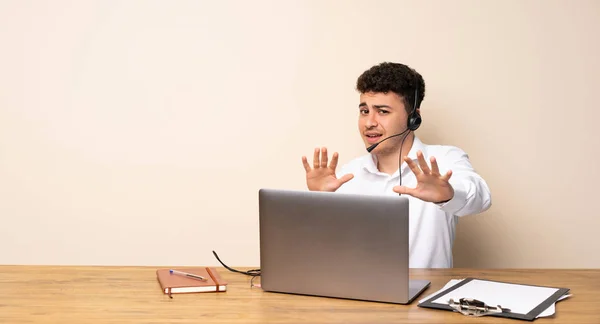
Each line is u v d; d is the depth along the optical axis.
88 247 3.05
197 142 3.00
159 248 3.04
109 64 2.98
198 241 3.04
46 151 3.02
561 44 2.89
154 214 3.03
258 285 1.79
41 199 3.03
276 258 1.70
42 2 2.96
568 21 2.88
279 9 2.94
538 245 2.97
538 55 2.89
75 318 1.48
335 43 2.93
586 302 1.62
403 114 2.31
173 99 2.99
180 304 1.60
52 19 2.97
